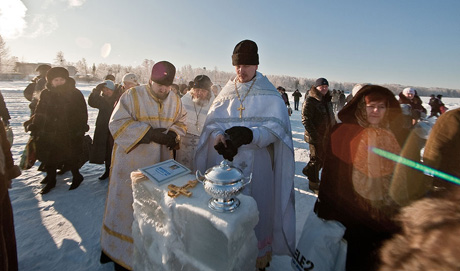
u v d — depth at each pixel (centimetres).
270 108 208
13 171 179
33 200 349
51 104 351
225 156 171
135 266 177
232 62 220
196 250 129
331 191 162
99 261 234
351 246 150
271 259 235
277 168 222
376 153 151
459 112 138
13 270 182
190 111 320
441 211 61
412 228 65
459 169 132
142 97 214
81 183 414
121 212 211
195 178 170
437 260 54
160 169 173
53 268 224
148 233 158
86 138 438
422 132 207
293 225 218
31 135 364
